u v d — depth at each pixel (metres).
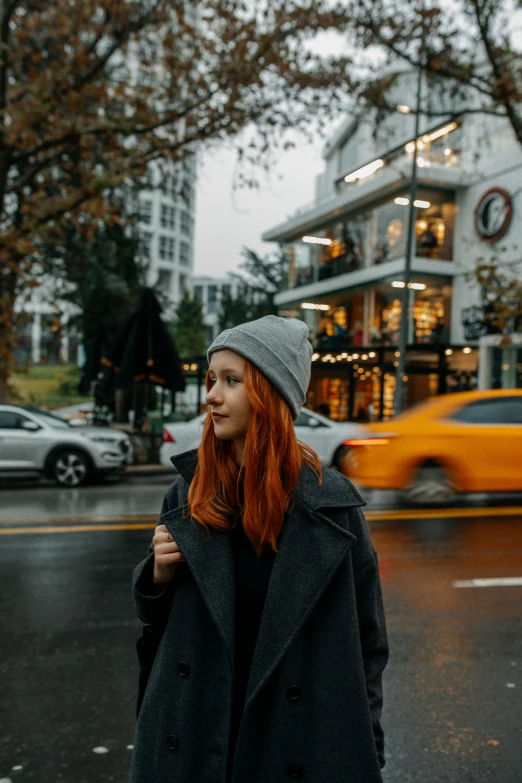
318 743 1.29
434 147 24.47
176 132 12.56
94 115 12.29
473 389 21.56
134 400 16.64
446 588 5.36
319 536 1.37
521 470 8.95
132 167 12.66
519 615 4.77
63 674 3.74
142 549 6.63
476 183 22.95
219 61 12.23
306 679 1.34
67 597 5.10
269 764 1.29
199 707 1.35
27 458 11.53
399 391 16.61
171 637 1.40
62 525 7.87
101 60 12.43
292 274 32.28
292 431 1.41
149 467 13.88
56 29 12.52
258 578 1.39
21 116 11.55
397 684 3.66
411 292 25.03
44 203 12.83
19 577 5.63
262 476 1.36
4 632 4.37
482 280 13.35
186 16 12.55
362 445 9.07
